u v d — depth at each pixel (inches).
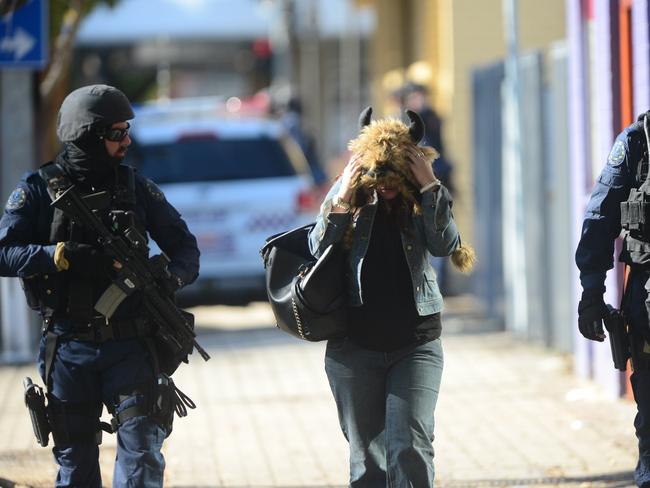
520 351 1563.7
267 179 2007.9
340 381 764.6
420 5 2847.0
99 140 732.0
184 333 751.7
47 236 741.3
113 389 736.3
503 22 2426.2
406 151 734.5
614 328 749.9
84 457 753.6
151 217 774.5
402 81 2645.2
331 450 1120.2
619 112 1235.2
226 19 3951.8
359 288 740.7
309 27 4101.9
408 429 735.1
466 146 2415.1
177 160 2042.3
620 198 747.4
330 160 4249.5
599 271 756.6
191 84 4783.5
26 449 1135.6
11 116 1609.3
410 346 751.1
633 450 1074.7
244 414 1274.6
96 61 4037.9
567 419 1197.1
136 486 712.4
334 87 4584.2
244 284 1967.3
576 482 987.3
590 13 1326.3
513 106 1631.4
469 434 1155.9
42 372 752.3
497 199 1770.4
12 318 1592.0
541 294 1568.7
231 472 1051.3
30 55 1450.5
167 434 746.8
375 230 751.7
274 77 4586.6
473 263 773.3
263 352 1641.2
